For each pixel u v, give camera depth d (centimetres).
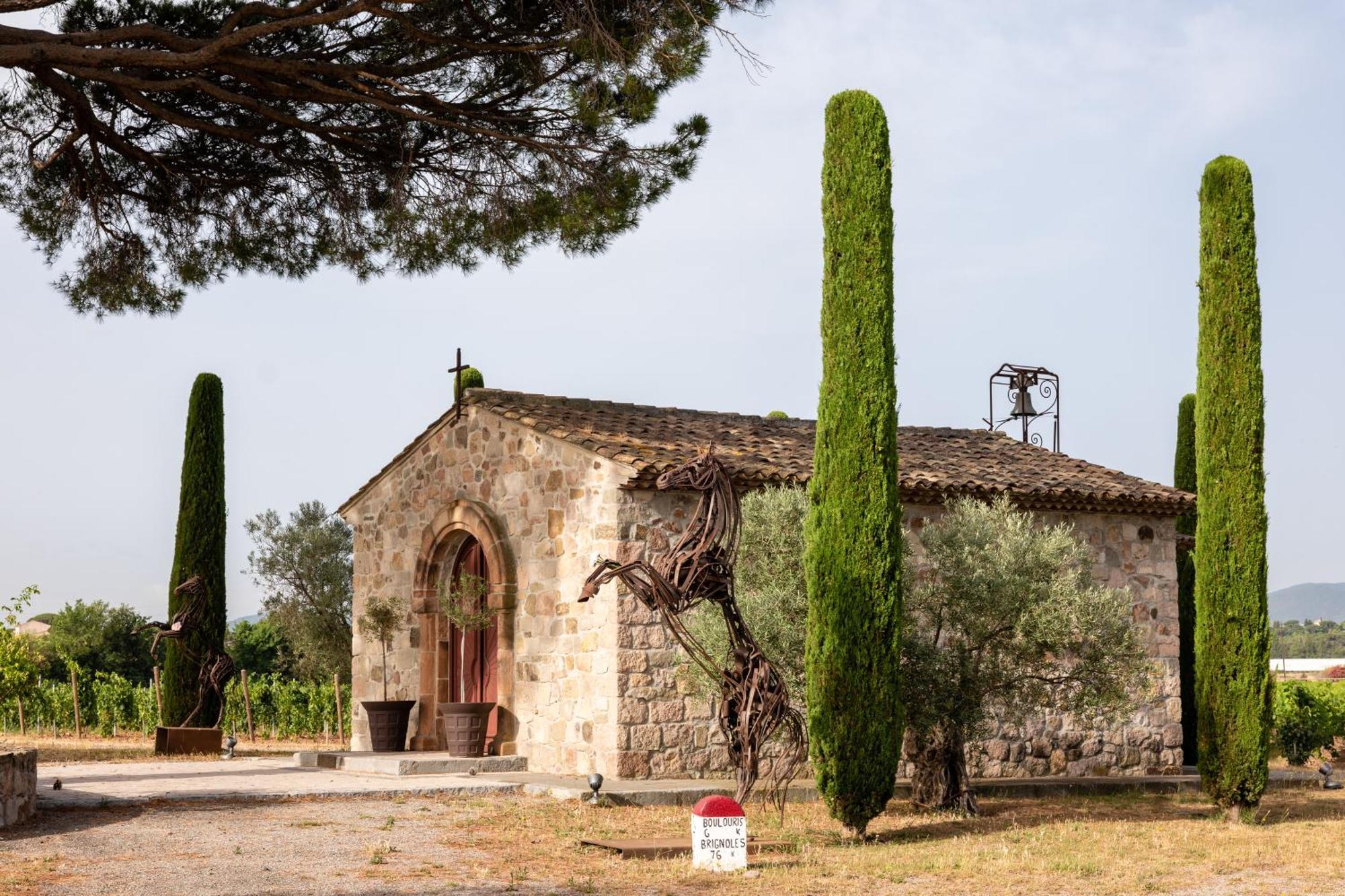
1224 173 1283
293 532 2925
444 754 1638
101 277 1455
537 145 1288
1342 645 11069
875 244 1107
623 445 1455
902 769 1533
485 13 1188
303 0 1171
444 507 1727
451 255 1504
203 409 2131
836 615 1080
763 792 1188
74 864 891
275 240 1484
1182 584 1883
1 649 1205
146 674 3922
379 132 1328
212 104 1311
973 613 1216
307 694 2694
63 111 1320
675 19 1167
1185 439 2012
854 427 1093
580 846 1022
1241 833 1163
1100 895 847
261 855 948
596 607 1424
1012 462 1794
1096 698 1253
